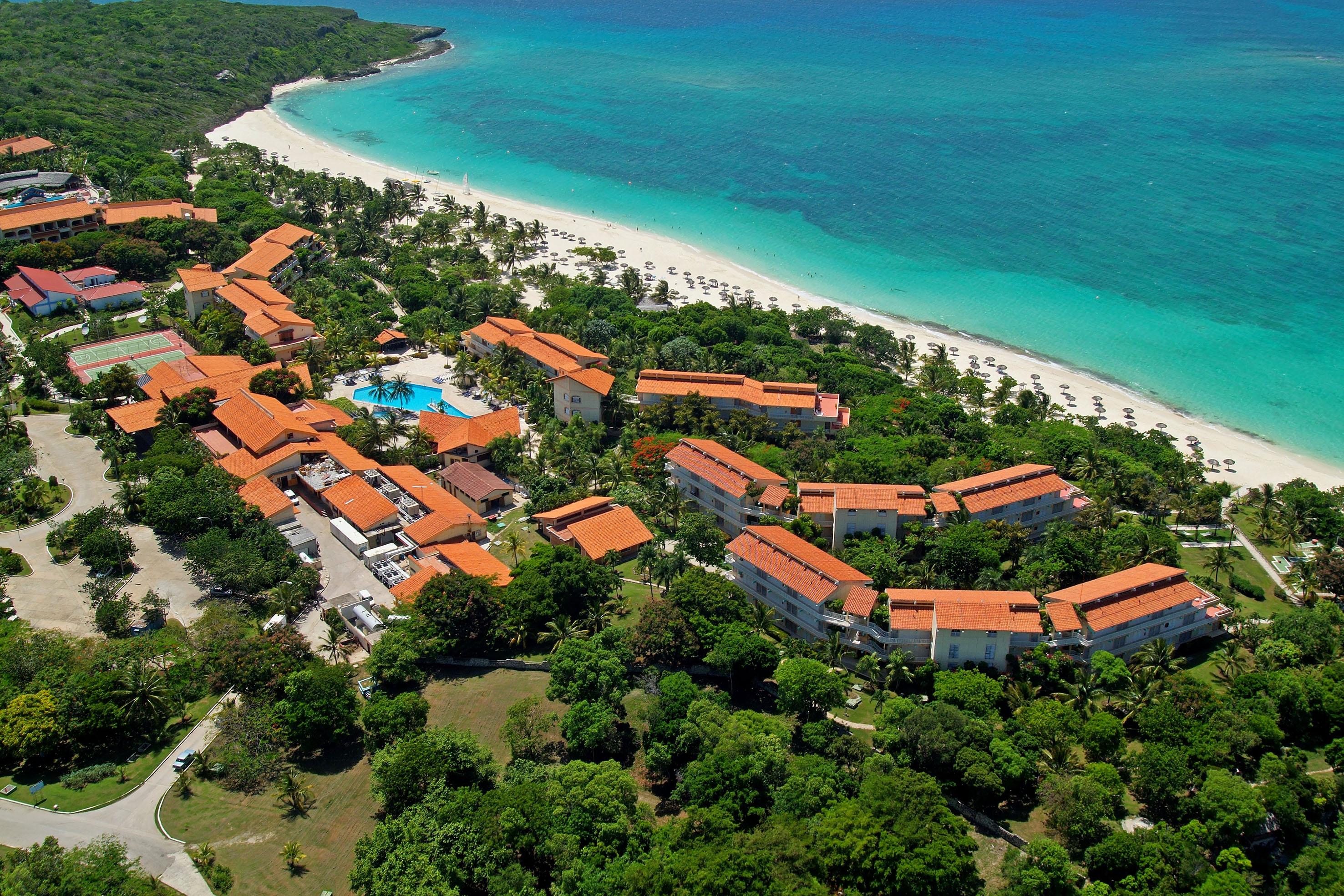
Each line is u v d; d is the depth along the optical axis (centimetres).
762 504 19188
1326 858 12381
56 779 13675
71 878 11356
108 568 17712
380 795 13000
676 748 13850
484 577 17038
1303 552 19662
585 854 12088
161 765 13875
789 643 16250
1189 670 16362
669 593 17112
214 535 17888
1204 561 19300
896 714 14375
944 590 16512
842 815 12425
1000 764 13538
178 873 12200
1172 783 13238
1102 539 18762
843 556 18088
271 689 14712
